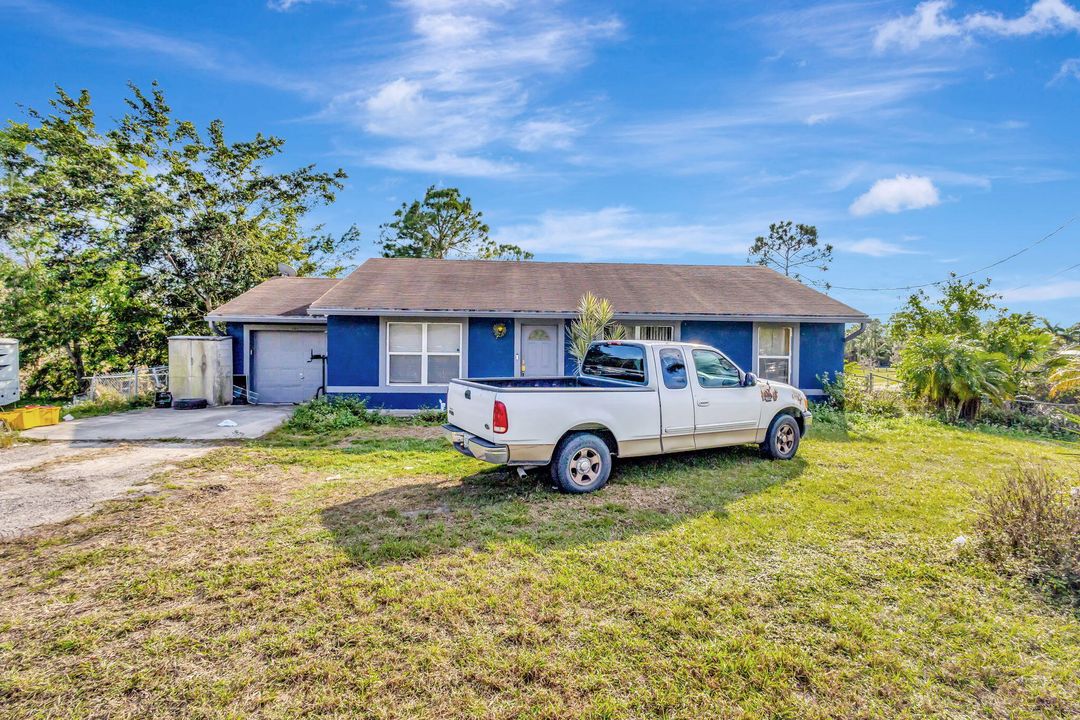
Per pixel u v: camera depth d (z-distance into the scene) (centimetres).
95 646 273
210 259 1886
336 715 224
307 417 1020
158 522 460
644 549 403
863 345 3291
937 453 771
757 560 384
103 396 1278
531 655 266
